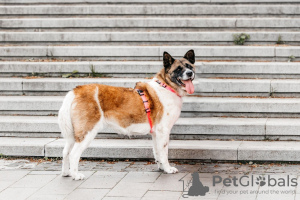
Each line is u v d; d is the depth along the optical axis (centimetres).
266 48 923
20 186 605
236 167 679
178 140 756
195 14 1046
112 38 995
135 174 653
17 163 712
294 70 873
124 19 1028
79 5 1082
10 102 832
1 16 1080
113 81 864
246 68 884
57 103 825
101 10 1059
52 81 875
